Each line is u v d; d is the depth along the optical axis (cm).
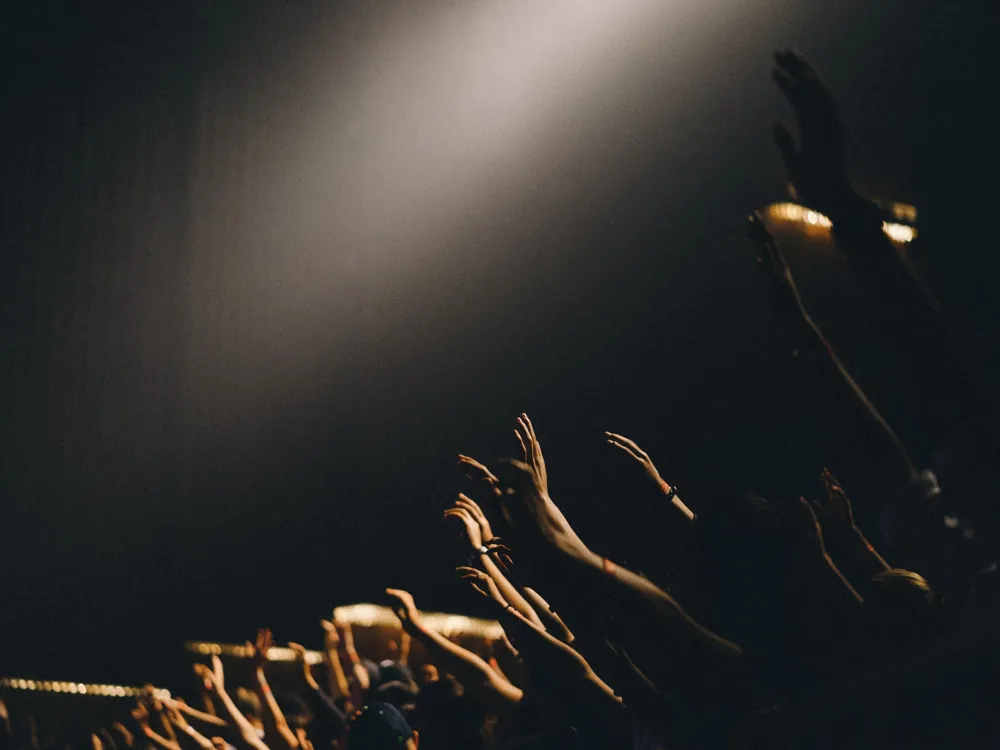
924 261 461
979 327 281
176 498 856
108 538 846
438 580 780
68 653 821
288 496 850
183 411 866
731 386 595
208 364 871
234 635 836
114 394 861
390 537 812
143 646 830
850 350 283
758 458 529
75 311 858
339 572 823
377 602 801
